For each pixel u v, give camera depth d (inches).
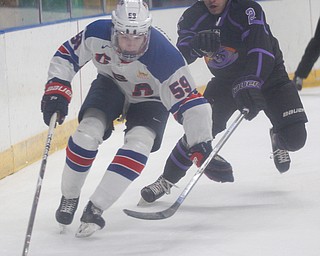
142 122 319.3
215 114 378.3
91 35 311.3
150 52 305.1
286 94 370.0
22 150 483.8
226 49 358.6
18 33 488.7
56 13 561.0
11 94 472.7
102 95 323.3
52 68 319.9
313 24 804.6
